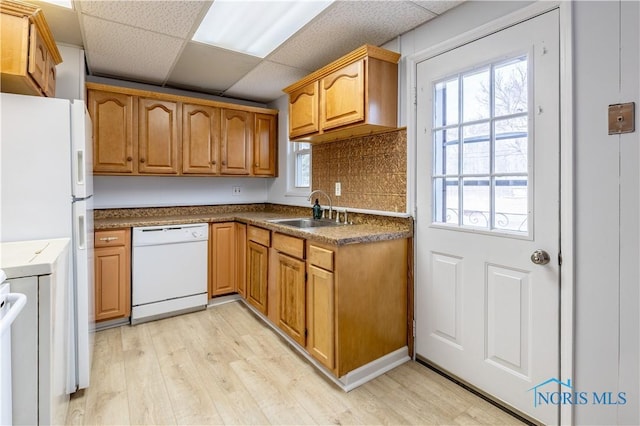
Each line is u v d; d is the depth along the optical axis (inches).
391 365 86.8
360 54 86.5
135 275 112.0
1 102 63.8
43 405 47.1
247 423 65.7
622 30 52.9
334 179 117.0
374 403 72.0
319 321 81.8
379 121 88.4
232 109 140.7
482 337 74.5
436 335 84.7
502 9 68.7
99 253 106.2
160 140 124.6
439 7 77.5
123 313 110.4
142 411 68.8
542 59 62.8
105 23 85.2
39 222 67.1
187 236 121.5
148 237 113.9
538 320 64.9
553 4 60.6
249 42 96.5
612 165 54.5
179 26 86.6
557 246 61.7
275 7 78.6
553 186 61.9
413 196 89.2
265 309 109.6
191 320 116.0
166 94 124.9
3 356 40.5
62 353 59.1
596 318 56.9
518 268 67.9
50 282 47.8
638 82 51.6
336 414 68.4
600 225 56.1
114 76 123.8
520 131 67.3
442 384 79.2
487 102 72.7
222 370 84.2
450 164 81.0
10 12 63.9
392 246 86.6
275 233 102.4
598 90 55.7
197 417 67.2
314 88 102.8
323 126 99.5
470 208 76.9
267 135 150.6
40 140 66.9
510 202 69.4
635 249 52.6
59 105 68.5
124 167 117.9
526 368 67.0
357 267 79.3
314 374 82.8
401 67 91.4
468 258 76.9
